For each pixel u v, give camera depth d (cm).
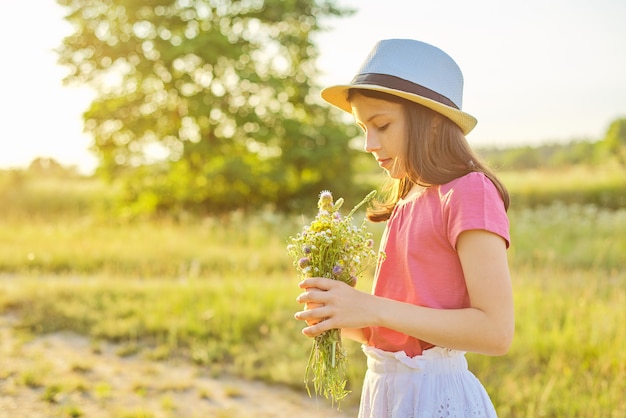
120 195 1867
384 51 171
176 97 1845
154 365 555
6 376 506
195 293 755
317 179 1998
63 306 709
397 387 169
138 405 461
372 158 2030
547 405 436
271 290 754
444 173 163
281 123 1895
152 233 1338
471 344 152
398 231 174
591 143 4381
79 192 2202
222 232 1333
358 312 155
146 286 807
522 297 693
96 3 1783
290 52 1928
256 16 1897
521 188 2281
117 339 628
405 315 154
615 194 2211
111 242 1234
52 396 463
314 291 159
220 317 655
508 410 435
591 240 1204
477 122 166
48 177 2366
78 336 638
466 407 166
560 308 652
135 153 1841
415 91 166
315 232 174
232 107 1867
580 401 439
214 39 1758
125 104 1814
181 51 1716
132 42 1780
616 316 602
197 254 1112
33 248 1143
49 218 1756
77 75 1795
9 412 434
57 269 1055
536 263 1019
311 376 516
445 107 162
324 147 1927
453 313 153
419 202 170
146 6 1798
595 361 517
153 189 1805
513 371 500
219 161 1836
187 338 618
